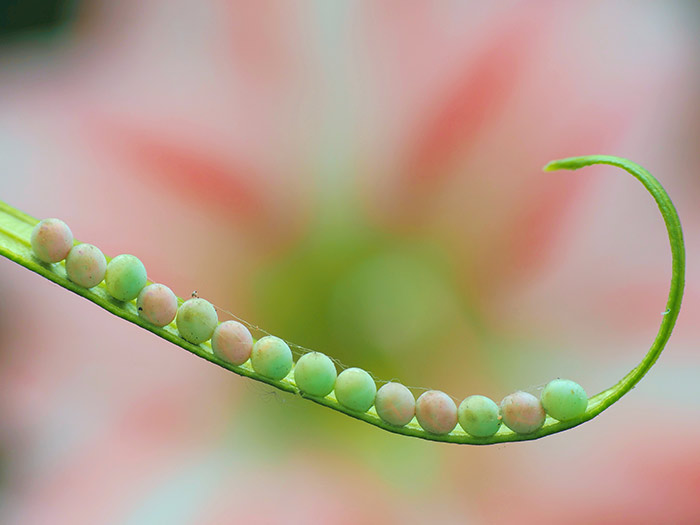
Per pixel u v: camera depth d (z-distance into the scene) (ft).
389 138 0.71
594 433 0.62
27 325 0.61
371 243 0.70
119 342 0.62
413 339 0.67
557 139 0.68
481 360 0.66
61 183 0.63
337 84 0.70
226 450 0.62
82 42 0.68
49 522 0.57
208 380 0.64
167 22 0.69
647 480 0.59
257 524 0.58
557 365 0.64
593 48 0.69
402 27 0.70
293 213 0.69
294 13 0.70
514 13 0.70
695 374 0.62
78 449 0.59
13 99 0.65
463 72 0.70
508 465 0.62
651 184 0.45
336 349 0.67
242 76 0.69
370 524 0.59
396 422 0.46
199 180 0.67
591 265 0.66
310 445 0.64
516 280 0.68
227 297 0.66
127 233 0.64
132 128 0.66
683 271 0.45
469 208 0.69
